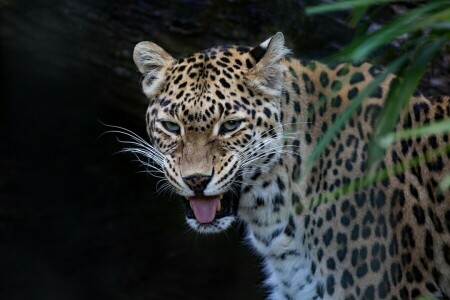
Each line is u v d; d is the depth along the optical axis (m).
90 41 14.95
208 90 9.62
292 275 10.51
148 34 14.49
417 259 10.19
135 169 18.62
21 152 18.47
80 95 16.70
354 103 6.87
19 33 15.38
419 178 10.25
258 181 10.12
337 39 13.64
